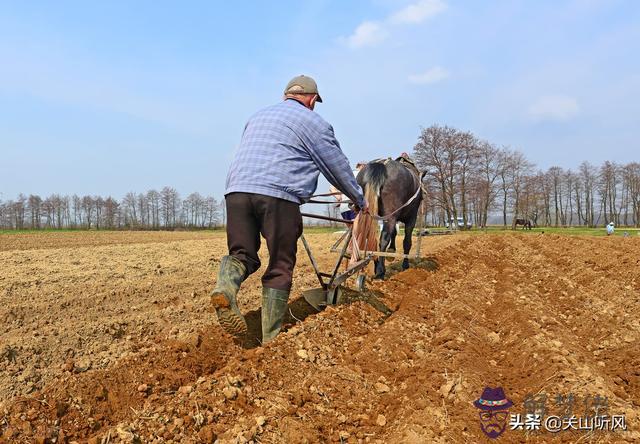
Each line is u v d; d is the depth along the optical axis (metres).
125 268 8.99
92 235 37.44
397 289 8.12
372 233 7.26
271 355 4.56
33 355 4.38
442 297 7.72
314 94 5.37
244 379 4.09
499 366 5.09
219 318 4.52
